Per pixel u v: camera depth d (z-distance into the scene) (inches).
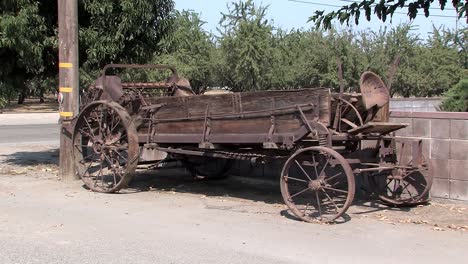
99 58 485.7
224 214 310.7
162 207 329.1
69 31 427.8
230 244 247.6
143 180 435.5
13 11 435.5
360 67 1414.9
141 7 463.5
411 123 343.0
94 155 398.0
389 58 1509.6
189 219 297.3
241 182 426.6
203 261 222.5
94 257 227.0
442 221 295.4
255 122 322.0
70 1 426.9
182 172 477.1
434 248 243.3
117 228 275.9
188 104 356.5
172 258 226.2
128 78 600.7
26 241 250.7
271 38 1521.9
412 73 1520.7
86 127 410.6
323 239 257.3
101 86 398.6
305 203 342.3
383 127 297.4
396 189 343.6
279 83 1508.4
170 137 365.7
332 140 303.3
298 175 396.5
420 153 324.2
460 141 327.0
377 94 315.3
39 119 1403.8
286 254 232.7
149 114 378.3
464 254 234.5
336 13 227.9
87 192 378.3
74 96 429.7
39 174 461.1
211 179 436.8
